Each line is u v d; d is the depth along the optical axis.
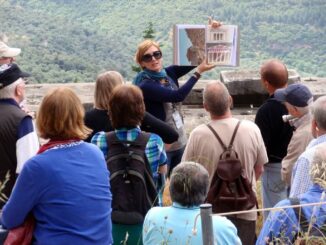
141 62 7.33
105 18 166.88
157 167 5.70
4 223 4.41
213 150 6.04
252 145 6.09
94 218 4.44
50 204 4.36
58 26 106.00
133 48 111.56
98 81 6.34
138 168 5.58
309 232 4.46
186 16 157.62
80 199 4.39
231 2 162.88
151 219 4.70
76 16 164.75
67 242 4.34
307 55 141.38
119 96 5.65
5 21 104.81
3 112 5.52
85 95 12.02
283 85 7.23
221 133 6.08
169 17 158.38
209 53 7.40
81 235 4.37
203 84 12.21
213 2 164.00
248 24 157.88
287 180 6.55
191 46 7.45
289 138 6.99
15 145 5.52
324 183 4.43
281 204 4.67
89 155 4.54
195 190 4.62
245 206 5.94
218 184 5.96
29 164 4.38
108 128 6.26
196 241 4.57
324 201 4.55
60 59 62.66
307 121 6.45
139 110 5.68
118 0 168.62
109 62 73.75
